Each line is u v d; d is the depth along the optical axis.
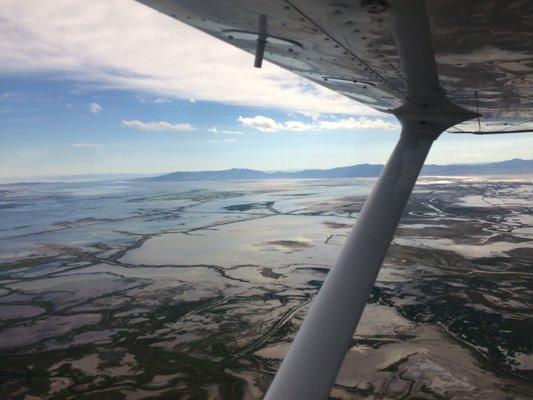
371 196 7.23
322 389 4.77
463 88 8.83
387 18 5.07
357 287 5.73
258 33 6.52
